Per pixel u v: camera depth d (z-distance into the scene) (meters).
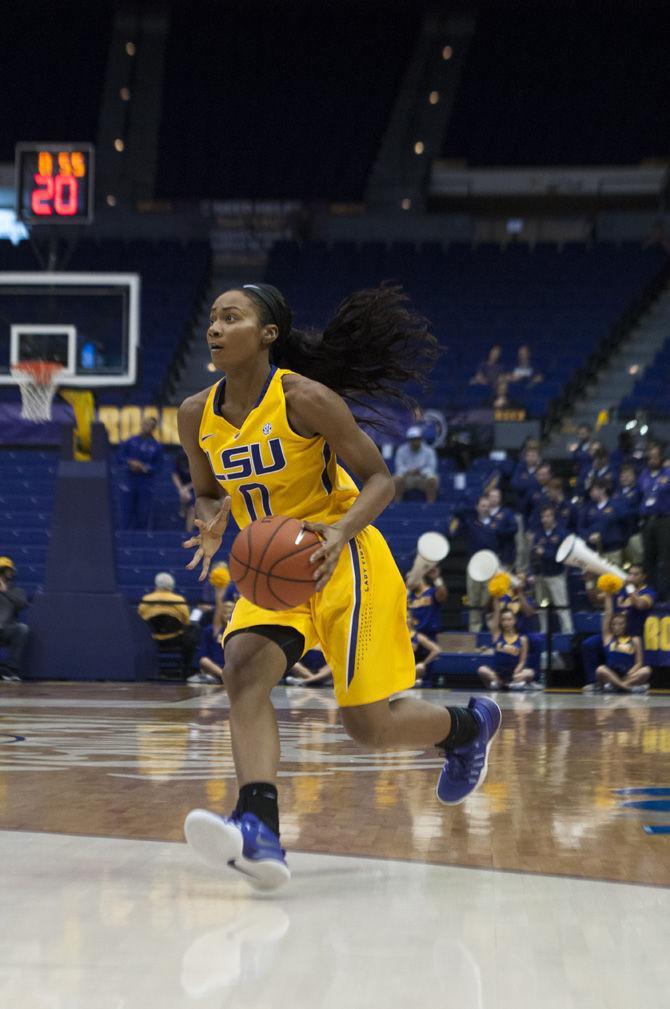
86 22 27.97
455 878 2.88
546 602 13.14
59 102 26.81
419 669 11.96
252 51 27.92
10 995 1.91
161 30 27.98
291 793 4.37
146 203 25.80
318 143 26.39
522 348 19.70
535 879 2.87
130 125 26.91
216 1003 1.88
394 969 2.08
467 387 19.36
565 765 5.44
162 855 3.12
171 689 10.82
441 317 21.97
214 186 25.67
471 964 2.12
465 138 26.47
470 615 13.53
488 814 3.90
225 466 3.04
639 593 11.52
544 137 26.28
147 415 17.92
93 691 10.50
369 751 5.84
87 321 13.77
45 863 3.00
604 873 2.95
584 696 10.79
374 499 2.90
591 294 22.44
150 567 13.98
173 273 23.48
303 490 3.02
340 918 2.46
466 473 16.19
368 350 3.21
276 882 2.64
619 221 25.14
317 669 11.94
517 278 22.92
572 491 16.02
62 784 4.57
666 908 2.57
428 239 25.53
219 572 12.09
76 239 24.22
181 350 21.45
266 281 23.17
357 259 23.59
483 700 3.44
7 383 12.77
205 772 4.97
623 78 27.12
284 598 2.75
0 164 25.83
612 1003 1.90
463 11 27.72
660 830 3.60
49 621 12.00
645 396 19.20
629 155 25.86
